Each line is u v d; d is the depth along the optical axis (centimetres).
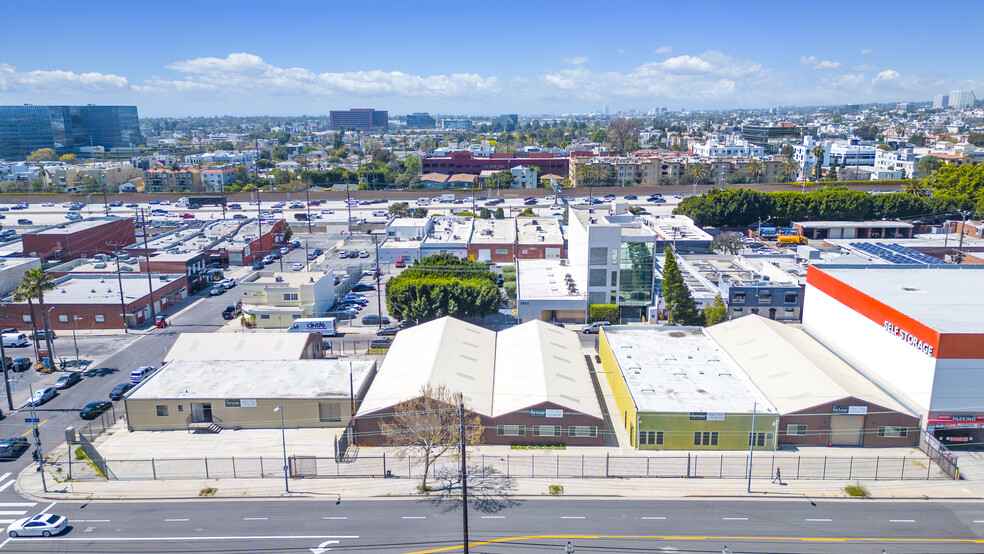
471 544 4788
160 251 13175
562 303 9825
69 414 6988
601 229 9631
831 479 5616
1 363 8362
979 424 6084
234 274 13300
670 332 8469
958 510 5175
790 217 16800
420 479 5672
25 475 5778
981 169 18050
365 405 6425
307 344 8100
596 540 4822
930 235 15425
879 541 4784
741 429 6106
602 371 8125
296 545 4791
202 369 7356
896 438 6197
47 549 4753
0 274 10644
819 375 6581
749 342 7775
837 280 7819
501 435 6306
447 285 9269
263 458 6009
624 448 6219
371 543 4809
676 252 13362
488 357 7769
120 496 5441
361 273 12788
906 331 6412
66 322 9819
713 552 4678
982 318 6372
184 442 6372
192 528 5000
